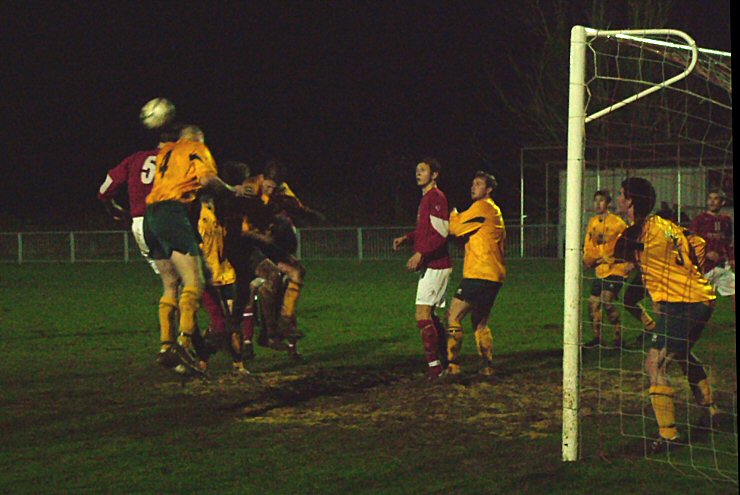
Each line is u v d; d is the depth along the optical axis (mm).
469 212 10219
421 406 9102
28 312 18438
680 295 7664
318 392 9922
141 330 15531
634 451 7383
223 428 8352
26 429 8367
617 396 9500
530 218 39094
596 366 11242
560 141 36000
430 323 10438
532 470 6840
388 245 33031
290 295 11844
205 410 9117
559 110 36125
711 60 8336
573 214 7055
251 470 6961
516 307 17969
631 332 14133
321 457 7301
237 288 11930
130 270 30875
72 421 8672
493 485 6469
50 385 10523
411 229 32812
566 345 7121
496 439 7793
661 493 6277
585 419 8516
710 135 24891
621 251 7902
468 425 8305
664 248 7742
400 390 9945
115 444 7797
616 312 12648
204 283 10008
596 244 11672
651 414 8688
